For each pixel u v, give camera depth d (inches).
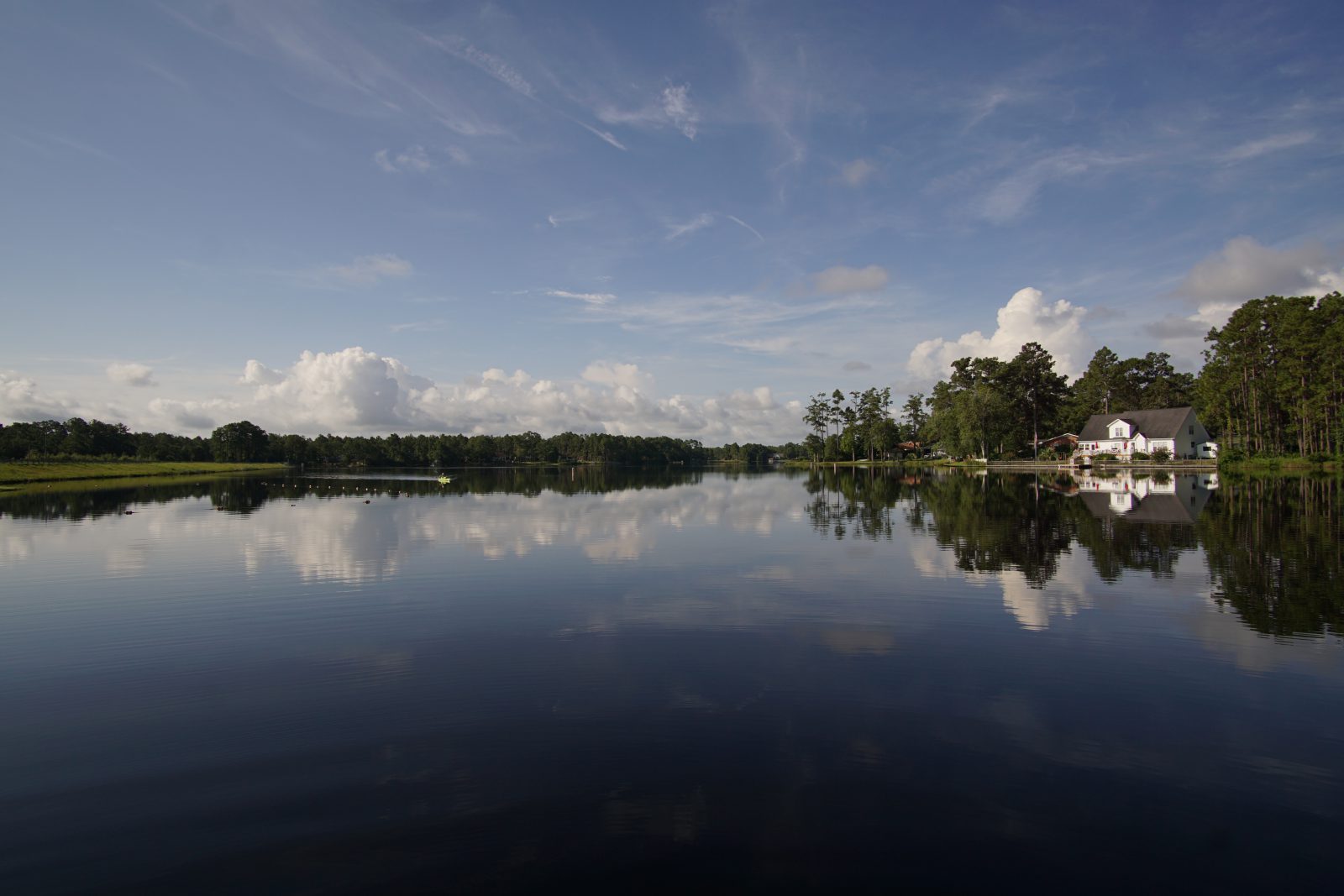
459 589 722.8
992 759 335.0
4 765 339.0
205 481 3376.0
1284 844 266.7
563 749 347.6
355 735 368.2
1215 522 1166.3
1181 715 388.2
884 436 5856.3
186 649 526.3
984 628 558.9
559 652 505.7
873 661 480.7
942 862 254.2
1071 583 720.3
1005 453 4549.7
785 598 670.5
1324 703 403.2
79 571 850.1
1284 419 3400.6
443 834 273.7
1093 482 2420.0
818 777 317.1
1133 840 269.1
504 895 237.0
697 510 1612.9
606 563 869.2
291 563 890.1
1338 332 2775.6
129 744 360.8
